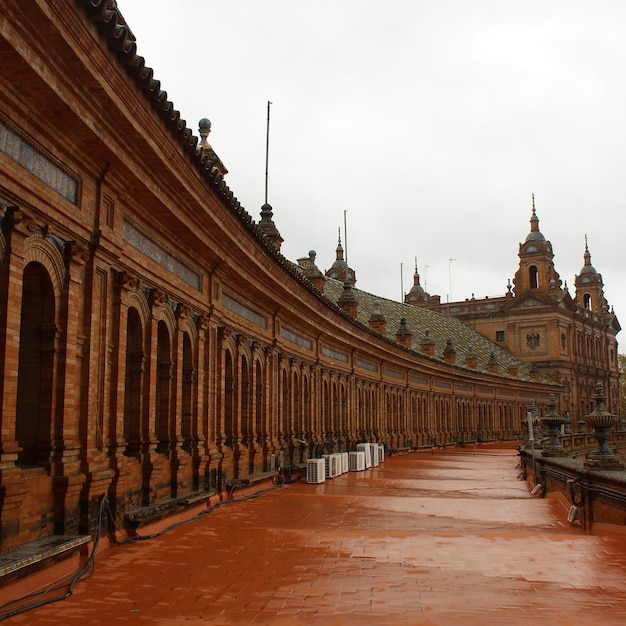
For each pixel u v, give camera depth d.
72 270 10.98
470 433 64.31
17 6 8.37
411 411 50.75
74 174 11.05
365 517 15.79
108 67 10.23
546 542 12.06
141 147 12.17
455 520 15.50
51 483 10.31
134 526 12.38
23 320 10.69
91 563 10.39
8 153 9.23
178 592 9.01
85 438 11.27
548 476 20.58
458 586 9.26
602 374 100.06
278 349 25.14
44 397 10.55
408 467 32.59
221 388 19.05
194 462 16.70
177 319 15.91
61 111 10.05
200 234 15.99
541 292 89.44
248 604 8.47
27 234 9.61
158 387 15.51
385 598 8.70
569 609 8.20
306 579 9.66
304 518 15.59
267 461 23.47
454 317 93.12
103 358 12.03
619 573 9.95
